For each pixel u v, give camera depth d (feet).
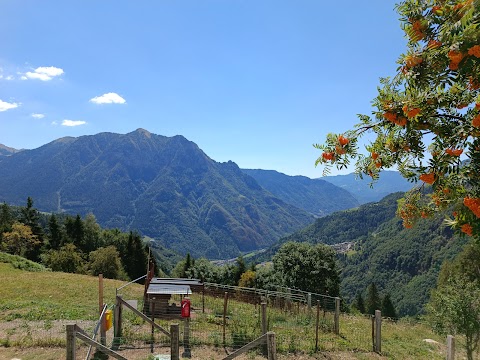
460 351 48.52
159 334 40.19
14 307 50.26
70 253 181.57
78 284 73.31
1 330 40.32
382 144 12.99
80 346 35.06
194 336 39.63
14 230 204.85
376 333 44.27
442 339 55.88
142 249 254.27
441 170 10.89
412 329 63.72
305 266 129.18
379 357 41.47
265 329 40.01
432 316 44.96
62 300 57.41
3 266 97.30
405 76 11.03
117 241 278.26
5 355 33.12
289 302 63.00
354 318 69.51
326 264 128.26
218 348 37.68
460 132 10.47
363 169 13.82
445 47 10.09
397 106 11.18
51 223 239.50
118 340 36.96
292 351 39.17
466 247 116.98
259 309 54.19
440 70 10.53
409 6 11.62
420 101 10.67
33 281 73.10
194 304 60.08
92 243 271.69
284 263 132.98
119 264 199.31
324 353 39.93
